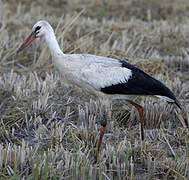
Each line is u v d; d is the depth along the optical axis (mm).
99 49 15891
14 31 18047
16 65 15320
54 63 10852
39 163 9266
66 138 10859
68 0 23219
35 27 10883
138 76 10641
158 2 23781
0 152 9430
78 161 9359
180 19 21109
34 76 14352
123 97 10945
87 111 11844
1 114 12016
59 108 12422
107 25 19078
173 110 12258
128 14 21906
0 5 20219
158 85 10609
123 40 16625
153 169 9609
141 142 10406
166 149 10562
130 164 9352
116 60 10961
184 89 13594
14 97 12641
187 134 11008
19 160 9461
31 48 16312
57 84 13523
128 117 12211
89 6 22719
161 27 18688
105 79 10484
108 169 9602
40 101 12148
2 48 15477
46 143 10695
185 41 17625
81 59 10570
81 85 10781
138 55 15641
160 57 15523
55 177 8648
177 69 15336
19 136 11125
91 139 10805
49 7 22375
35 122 11414
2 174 9109
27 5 22531
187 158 9664
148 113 11852
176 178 9344
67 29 16469
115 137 10961
